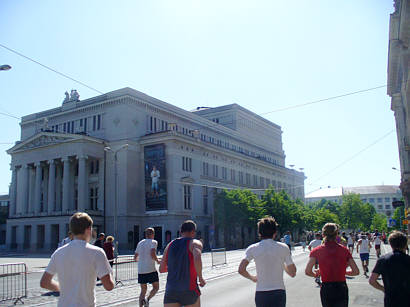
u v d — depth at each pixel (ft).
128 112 197.26
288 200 228.02
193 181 200.54
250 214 200.54
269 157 313.94
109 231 190.08
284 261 20.11
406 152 125.70
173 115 223.10
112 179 194.29
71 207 201.05
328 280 21.76
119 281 60.18
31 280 69.00
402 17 67.62
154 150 191.62
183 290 20.26
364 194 569.64
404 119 124.47
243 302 39.68
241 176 250.98
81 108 212.43
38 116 234.58
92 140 192.75
